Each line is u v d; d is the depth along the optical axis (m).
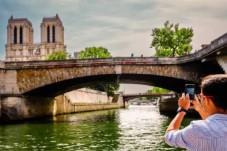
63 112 69.31
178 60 47.81
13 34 182.75
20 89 49.81
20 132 31.55
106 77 54.19
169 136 3.09
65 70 49.38
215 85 2.98
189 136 2.94
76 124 40.91
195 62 47.62
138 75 51.34
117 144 22.73
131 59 48.41
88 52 103.00
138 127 36.16
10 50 182.62
